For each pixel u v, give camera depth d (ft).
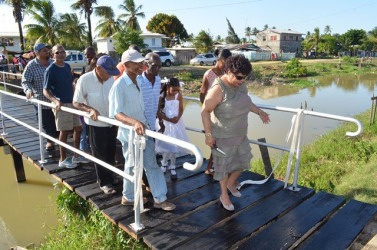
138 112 10.43
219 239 9.54
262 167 25.08
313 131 39.96
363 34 271.49
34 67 16.53
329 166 24.85
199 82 83.56
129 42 90.33
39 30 105.60
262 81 97.40
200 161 7.59
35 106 17.38
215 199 12.14
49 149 17.54
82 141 17.20
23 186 23.89
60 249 14.16
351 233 9.98
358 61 157.48
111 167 10.91
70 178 13.98
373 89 84.48
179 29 187.62
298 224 10.38
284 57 167.22
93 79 11.85
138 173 9.58
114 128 12.13
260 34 187.01
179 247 9.17
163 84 13.79
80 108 11.68
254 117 46.85
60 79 14.34
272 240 9.51
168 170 15.01
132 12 136.46
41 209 20.52
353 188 19.90
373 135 32.73
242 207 11.44
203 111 9.99
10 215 19.65
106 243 13.10
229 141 10.27
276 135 37.65
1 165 28.17
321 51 213.46
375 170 22.13
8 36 138.21
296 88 87.04
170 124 13.87
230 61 9.39
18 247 15.65
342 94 75.31
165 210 11.02
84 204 16.03
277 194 12.62
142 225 9.95
